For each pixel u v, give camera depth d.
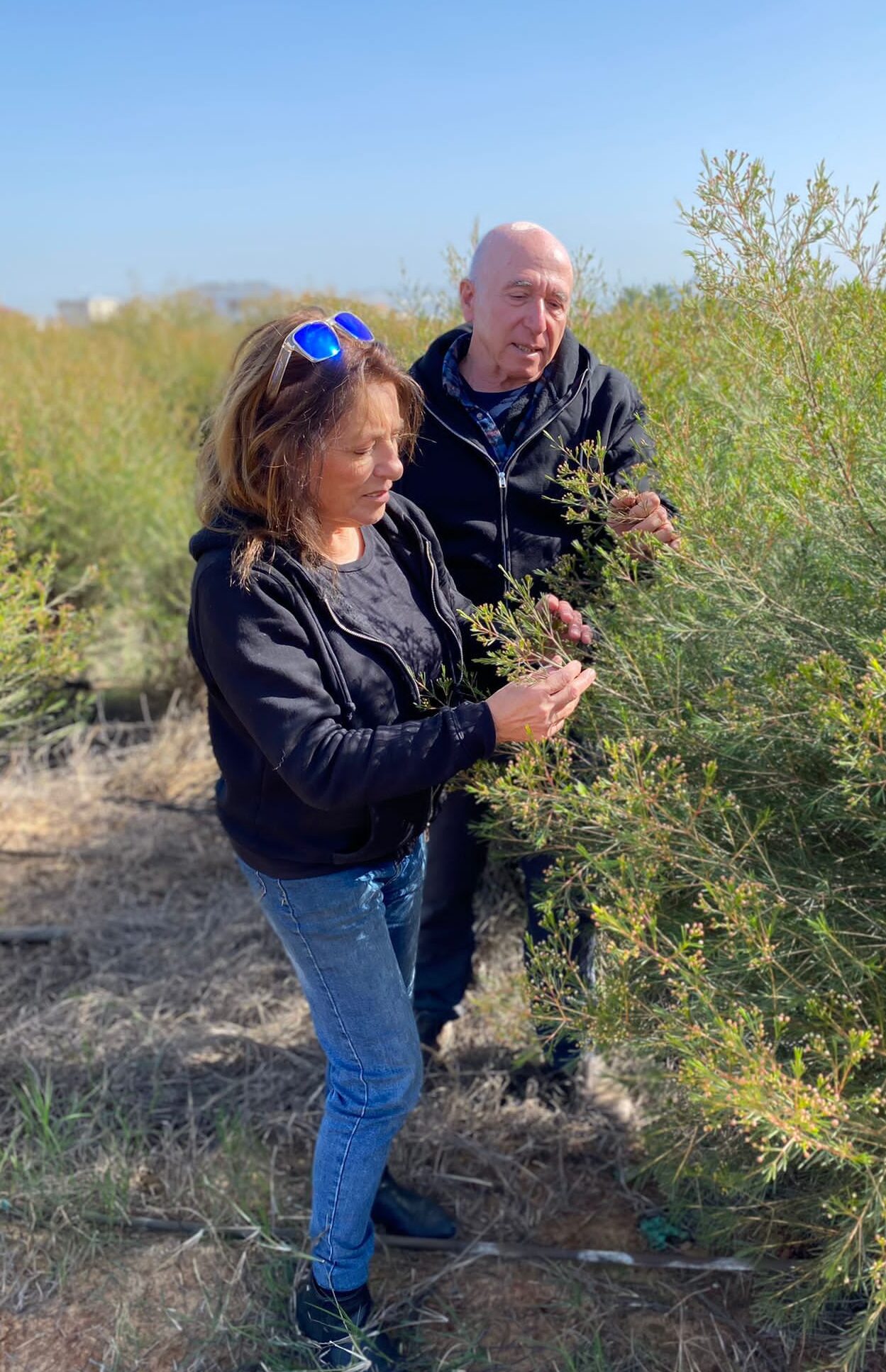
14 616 3.38
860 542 1.78
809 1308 1.86
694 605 1.94
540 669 1.80
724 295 1.92
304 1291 2.06
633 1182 2.42
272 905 1.87
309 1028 3.01
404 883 2.02
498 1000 2.50
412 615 1.90
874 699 1.46
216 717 1.80
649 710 1.96
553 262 2.19
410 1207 2.32
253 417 1.61
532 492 2.31
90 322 13.48
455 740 1.63
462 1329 2.07
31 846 4.04
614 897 1.79
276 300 11.59
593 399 2.35
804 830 1.86
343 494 1.67
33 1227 2.31
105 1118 2.65
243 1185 2.40
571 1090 2.65
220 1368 2.02
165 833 4.12
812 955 1.72
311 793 1.63
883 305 1.95
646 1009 1.79
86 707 5.03
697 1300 2.11
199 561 1.70
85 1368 2.04
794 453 1.81
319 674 1.69
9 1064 2.84
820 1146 1.44
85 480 5.36
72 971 3.30
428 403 2.29
